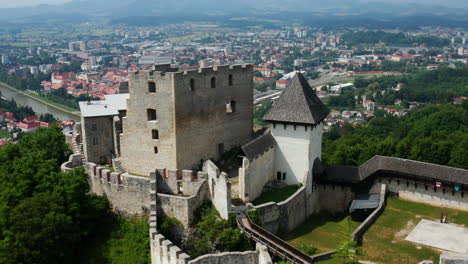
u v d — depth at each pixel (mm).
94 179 81000
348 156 122438
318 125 88688
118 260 71000
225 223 69812
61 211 70875
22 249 66062
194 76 83750
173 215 73188
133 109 84688
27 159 86250
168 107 81312
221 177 70375
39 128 109375
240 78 93188
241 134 96188
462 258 44625
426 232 75750
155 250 66688
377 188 89125
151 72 81312
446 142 113000
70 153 101125
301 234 79188
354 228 80562
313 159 88188
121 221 76812
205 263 62344
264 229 73188
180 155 83812
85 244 74562
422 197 85812
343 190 89062
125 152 87688
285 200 78125
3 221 70250
